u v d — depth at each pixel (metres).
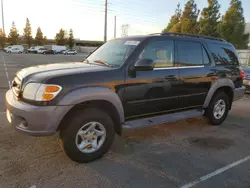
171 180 2.82
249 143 4.10
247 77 8.62
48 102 2.71
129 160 3.28
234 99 5.18
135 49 3.45
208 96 4.53
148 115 3.76
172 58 3.89
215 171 3.08
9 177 2.73
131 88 3.33
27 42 68.88
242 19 25.19
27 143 3.62
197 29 27.50
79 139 3.05
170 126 4.82
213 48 4.63
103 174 2.89
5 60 23.91
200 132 4.56
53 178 2.76
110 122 3.24
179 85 3.95
